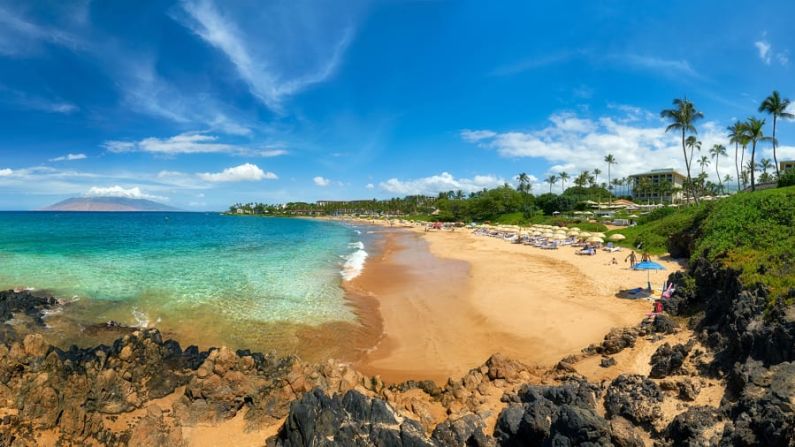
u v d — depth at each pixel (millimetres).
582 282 34000
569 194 145375
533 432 11625
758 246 22797
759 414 9547
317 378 16172
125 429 13859
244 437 14203
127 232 84125
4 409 12336
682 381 13297
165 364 16984
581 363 17844
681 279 23734
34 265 38125
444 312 27719
